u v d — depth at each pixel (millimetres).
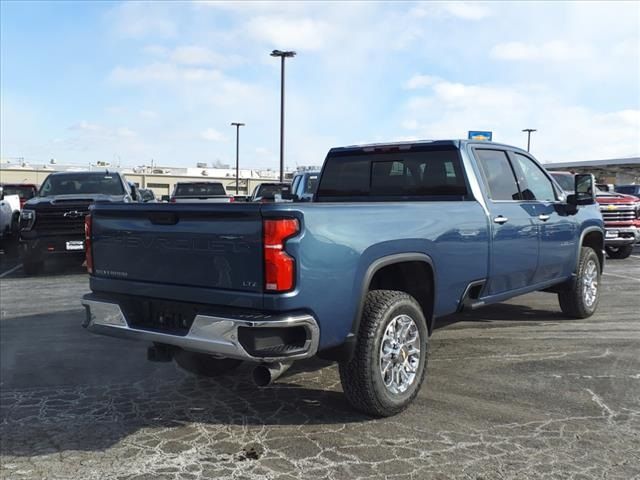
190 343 3721
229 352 3555
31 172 72438
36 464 3598
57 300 8844
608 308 7930
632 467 3479
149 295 4047
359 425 4102
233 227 3605
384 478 3377
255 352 3480
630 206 13594
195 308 3832
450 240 4723
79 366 5574
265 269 3482
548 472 3426
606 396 4602
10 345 6332
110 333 4258
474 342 6184
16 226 15930
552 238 6234
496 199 5547
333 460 3598
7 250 16031
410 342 4348
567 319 7242
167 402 4605
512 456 3623
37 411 4445
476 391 4727
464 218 4914
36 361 5734
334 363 5539
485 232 5145
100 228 4391
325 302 3674
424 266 4594
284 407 4453
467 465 3516
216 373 5172
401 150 5754
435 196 5500
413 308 4324
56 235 11312
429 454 3658
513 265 5582
